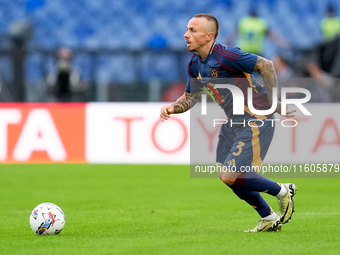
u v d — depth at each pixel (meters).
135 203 34.03
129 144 50.62
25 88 55.19
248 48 64.62
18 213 30.31
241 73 22.75
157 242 21.31
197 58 23.34
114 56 59.75
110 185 41.59
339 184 42.41
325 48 59.97
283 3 75.12
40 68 58.06
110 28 74.00
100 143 50.84
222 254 18.89
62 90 55.56
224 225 26.12
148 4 75.19
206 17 22.67
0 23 74.50
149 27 73.94
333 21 68.75
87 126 50.94
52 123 50.91
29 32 57.19
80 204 33.69
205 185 41.78
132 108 50.56
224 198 36.06
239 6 75.12
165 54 58.38
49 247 20.41
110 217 28.84
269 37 64.62
